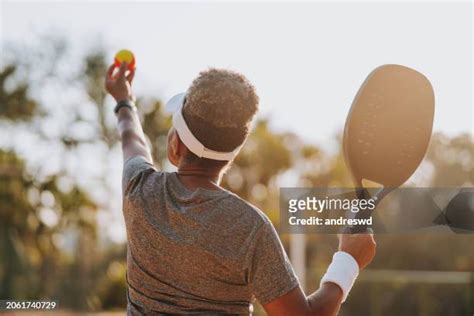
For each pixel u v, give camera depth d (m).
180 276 1.90
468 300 13.76
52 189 24.72
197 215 1.91
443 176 14.81
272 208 23.38
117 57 2.67
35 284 21.50
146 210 1.98
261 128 25.38
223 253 1.87
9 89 25.20
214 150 1.96
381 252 17.62
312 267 16.81
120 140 2.44
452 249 17.59
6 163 23.59
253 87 1.98
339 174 24.81
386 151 2.12
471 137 14.70
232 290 1.89
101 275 22.67
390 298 14.26
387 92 2.11
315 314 1.88
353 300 14.48
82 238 24.97
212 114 1.92
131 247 2.01
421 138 2.13
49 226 24.38
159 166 23.58
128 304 2.04
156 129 23.80
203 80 1.96
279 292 1.85
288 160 25.06
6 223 23.05
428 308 13.97
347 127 2.12
